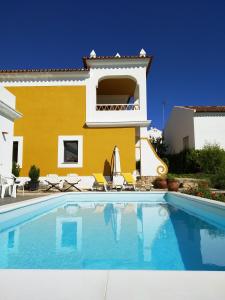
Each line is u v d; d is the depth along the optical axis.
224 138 23.72
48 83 19.17
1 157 12.27
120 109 20.91
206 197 10.00
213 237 5.79
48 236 5.95
